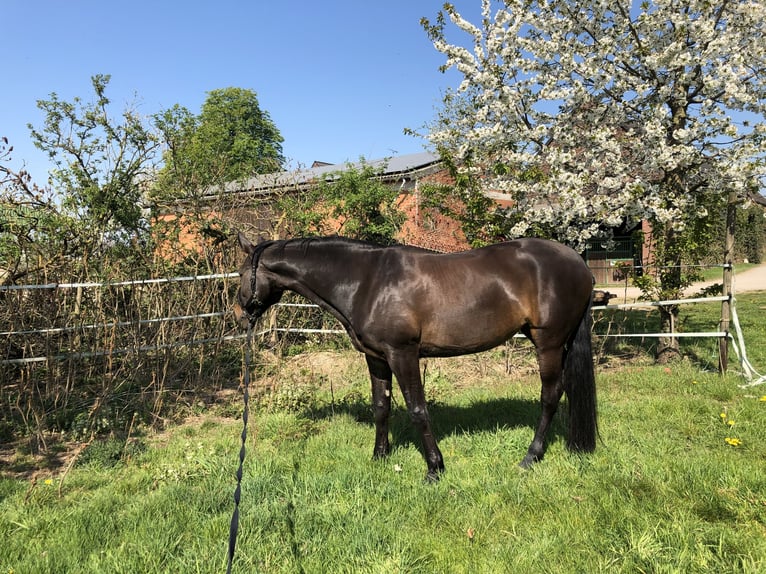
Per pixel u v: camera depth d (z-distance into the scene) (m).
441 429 4.55
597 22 6.95
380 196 10.01
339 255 3.68
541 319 3.61
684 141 6.46
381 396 3.92
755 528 2.74
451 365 7.17
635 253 7.94
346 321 3.74
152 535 2.80
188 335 6.70
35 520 3.06
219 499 3.22
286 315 8.48
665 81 6.62
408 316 3.46
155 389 5.74
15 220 6.71
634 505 2.99
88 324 5.70
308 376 6.77
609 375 6.32
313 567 2.50
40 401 5.11
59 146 7.65
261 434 4.63
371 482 3.44
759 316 11.36
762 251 35.16
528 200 7.09
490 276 3.56
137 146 8.14
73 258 6.51
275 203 9.39
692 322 10.62
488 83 6.74
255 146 16.94
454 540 2.76
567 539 2.71
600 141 6.57
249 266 3.82
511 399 5.36
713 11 6.62
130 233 7.90
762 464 3.50
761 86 6.37
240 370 6.98
